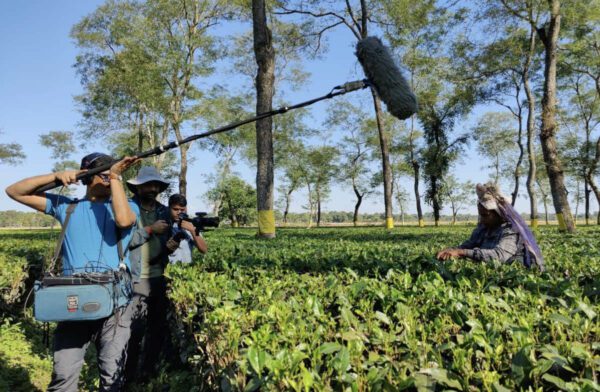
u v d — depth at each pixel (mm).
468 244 4332
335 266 4258
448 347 1709
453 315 2160
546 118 14953
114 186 2990
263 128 13297
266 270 4227
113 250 3070
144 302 4109
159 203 4539
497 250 3816
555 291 2814
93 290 2855
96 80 24844
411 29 20906
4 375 4340
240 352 1874
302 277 3633
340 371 1480
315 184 54906
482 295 2354
